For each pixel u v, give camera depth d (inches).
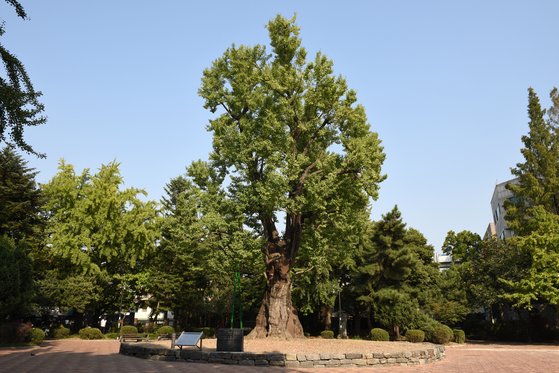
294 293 1482.5
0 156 1333.7
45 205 1518.2
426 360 682.8
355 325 1731.1
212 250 1082.7
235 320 1734.7
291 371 548.1
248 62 951.0
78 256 1492.4
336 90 913.5
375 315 1418.6
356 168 893.8
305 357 601.3
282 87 893.8
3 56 415.8
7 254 992.2
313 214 973.2
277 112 901.2
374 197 891.4
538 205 1376.7
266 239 939.3
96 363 594.2
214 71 978.1
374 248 1454.2
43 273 1416.1
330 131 984.3
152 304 1656.0
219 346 639.8
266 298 939.3
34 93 440.8
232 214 893.8
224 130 927.0
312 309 1503.4
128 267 1684.3
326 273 1416.1
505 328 1496.1
